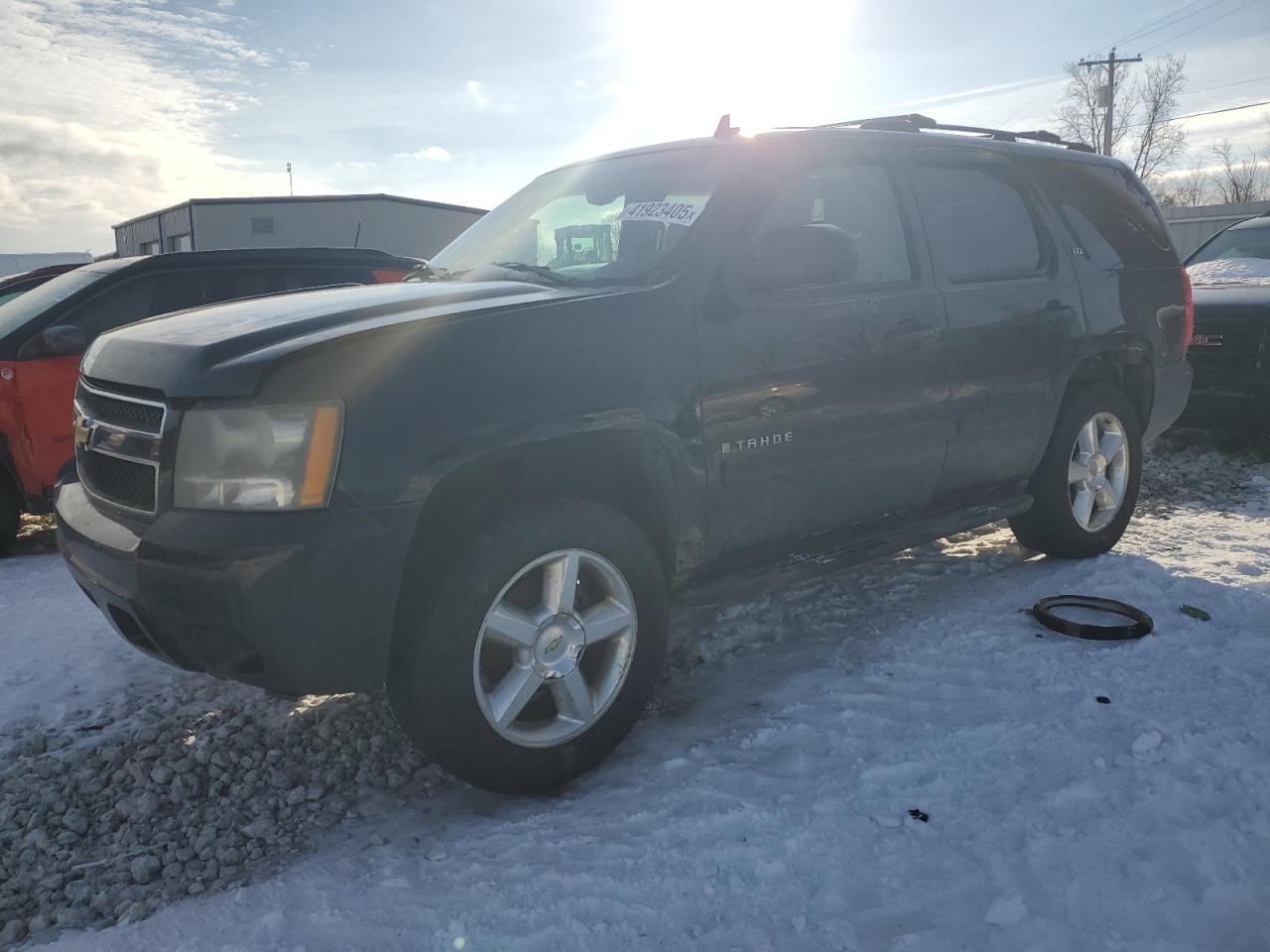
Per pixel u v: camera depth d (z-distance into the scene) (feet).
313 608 7.76
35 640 13.60
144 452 8.52
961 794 8.62
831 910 7.18
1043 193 14.76
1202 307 22.98
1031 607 13.34
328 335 8.32
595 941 6.90
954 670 11.28
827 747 9.60
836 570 11.69
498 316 8.91
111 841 8.63
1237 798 8.37
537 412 8.75
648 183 11.64
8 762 10.11
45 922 7.54
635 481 10.09
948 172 13.48
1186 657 11.33
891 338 11.76
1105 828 7.98
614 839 8.17
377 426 7.98
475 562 8.42
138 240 128.57
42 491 18.40
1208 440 25.18
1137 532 17.19
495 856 8.07
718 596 10.75
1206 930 6.81
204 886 7.94
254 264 21.91
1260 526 17.28
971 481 13.37
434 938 7.00
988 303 13.07
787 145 11.51
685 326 9.94
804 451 11.00
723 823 8.27
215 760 9.82
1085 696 10.37
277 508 7.80
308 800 9.21
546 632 8.97
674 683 11.55
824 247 10.21
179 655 8.49
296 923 7.27
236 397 7.93
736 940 6.88
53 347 17.92
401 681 8.54
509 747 8.82
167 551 7.92
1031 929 6.87
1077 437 14.80
